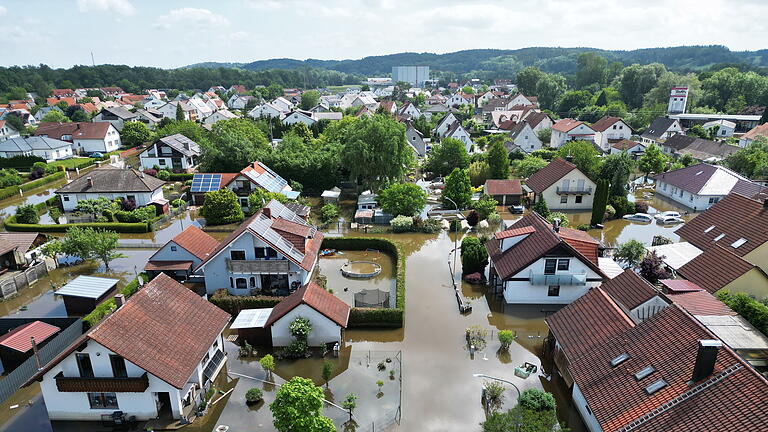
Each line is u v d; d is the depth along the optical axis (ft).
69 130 363.56
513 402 87.92
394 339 110.73
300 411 73.31
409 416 84.99
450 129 352.49
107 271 153.58
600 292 96.02
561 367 93.66
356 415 85.15
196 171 287.48
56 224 191.01
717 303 96.58
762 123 358.64
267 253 127.54
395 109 555.28
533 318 119.96
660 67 513.86
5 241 148.56
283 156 248.73
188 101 606.96
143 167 292.81
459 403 88.48
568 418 83.66
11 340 99.50
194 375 88.74
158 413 84.64
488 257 143.43
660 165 252.62
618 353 78.48
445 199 210.38
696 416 59.72
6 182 261.03
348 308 111.65
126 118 447.01
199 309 96.84
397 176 222.89
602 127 362.74
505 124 419.74
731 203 141.28
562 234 127.54
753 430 53.67
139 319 85.15
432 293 134.00
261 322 107.14
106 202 205.46
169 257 141.18
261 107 506.48
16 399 90.38
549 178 216.95
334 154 249.75
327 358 102.53
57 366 79.97
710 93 460.96
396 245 162.09
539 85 581.12
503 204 221.05
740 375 60.08
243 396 90.99
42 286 143.84
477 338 108.99
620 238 174.40
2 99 621.31
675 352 70.28
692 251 134.41
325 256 164.04
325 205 206.59
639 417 64.49
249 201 203.21
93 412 83.30
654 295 96.17
